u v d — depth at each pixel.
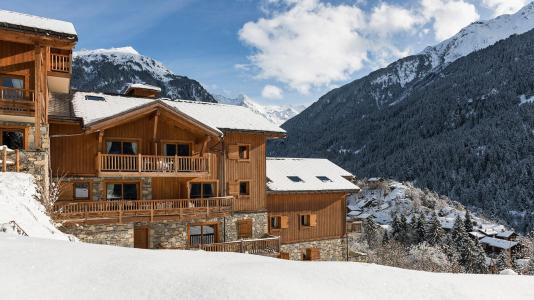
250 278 4.34
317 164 31.50
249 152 23.80
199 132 20.67
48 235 10.62
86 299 3.73
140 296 3.81
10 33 15.07
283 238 25.61
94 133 18.84
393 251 36.44
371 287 4.72
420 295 4.64
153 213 18.27
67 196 18.14
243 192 23.73
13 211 11.01
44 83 16.77
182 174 19.20
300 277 4.73
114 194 19.23
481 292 4.92
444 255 41.56
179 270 4.58
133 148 19.73
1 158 14.67
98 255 5.16
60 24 16.69
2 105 15.54
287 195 25.98
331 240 27.94
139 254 5.46
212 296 3.79
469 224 69.00
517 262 49.12
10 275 4.15
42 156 15.88
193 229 21.11
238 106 27.36
